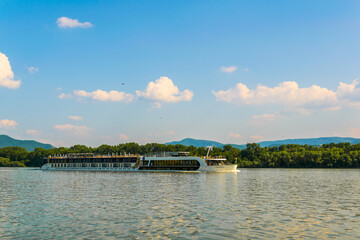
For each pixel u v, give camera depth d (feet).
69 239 100.99
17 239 101.40
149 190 228.02
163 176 392.68
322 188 244.01
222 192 215.31
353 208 150.82
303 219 126.41
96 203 167.02
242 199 180.96
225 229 111.75
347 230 110.01
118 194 205.57
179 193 209.56
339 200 177.27
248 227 114.21
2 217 131.95
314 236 103.09
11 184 289.74
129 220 125.39
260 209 147.74
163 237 102.89
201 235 104.78
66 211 144.25
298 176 406.82
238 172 500.33
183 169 486.79
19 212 142.41
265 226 115.55
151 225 117.60
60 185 274.36
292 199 181.16
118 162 554.05
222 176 393.91
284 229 111.34
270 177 381.81
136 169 530.27
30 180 344.49
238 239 100.53
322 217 130.00
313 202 169.68
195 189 234.58
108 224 119.34
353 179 348.38
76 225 118.01
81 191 223.92
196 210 145.38
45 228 114.11
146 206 156.76
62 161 641.40
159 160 507.30
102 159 578.25
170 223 120.37
